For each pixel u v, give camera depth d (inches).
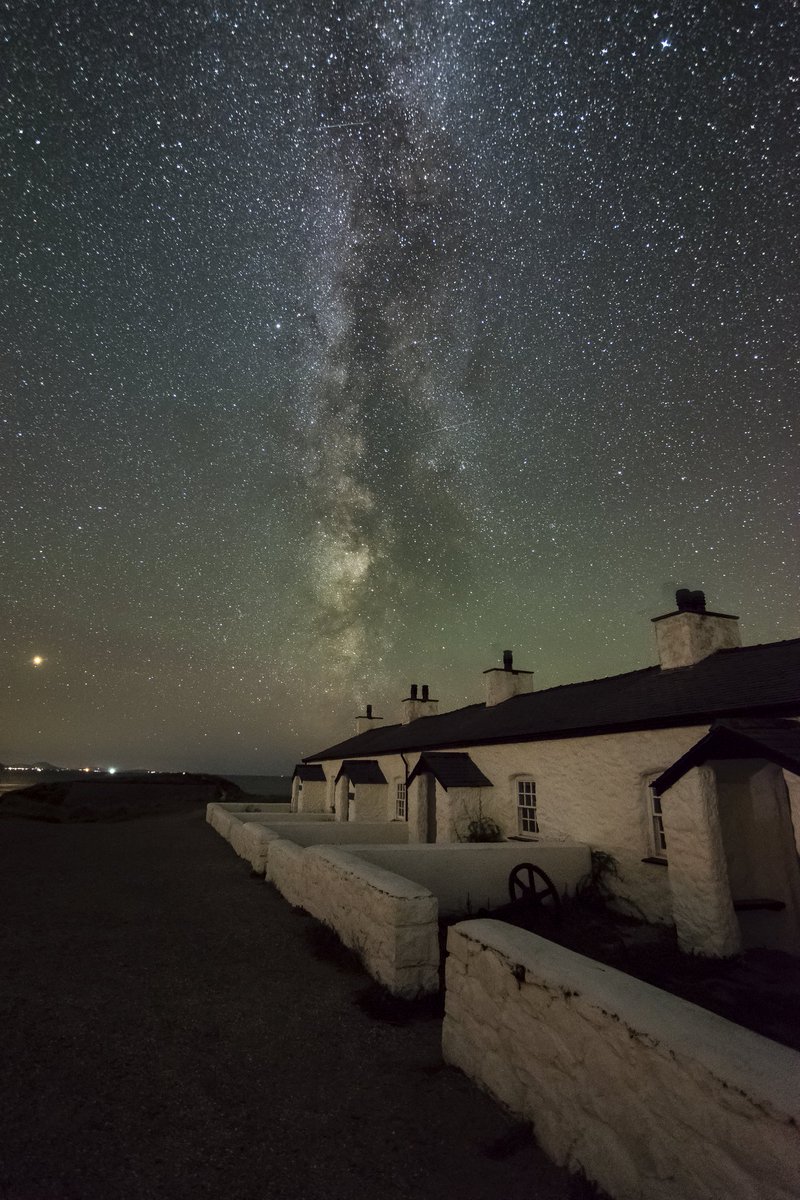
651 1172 100.7
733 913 265.9
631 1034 109.8
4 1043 163.5
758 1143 85.7
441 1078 155.3
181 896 358.0
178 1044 169.2
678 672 409.4
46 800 1032.2
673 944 284.8
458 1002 163.5
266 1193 111.5
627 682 460.1
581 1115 116.8
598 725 369.1
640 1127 104.3
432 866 336.8
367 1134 130.6
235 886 391.2
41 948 248.8
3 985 206.1
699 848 272.7
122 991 206.4
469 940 163.8
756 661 355.9
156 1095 142.8
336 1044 173.3
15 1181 110.7
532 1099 130.7
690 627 414.9
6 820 776.9
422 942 210.7
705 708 305.7
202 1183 113.6
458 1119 136.8
